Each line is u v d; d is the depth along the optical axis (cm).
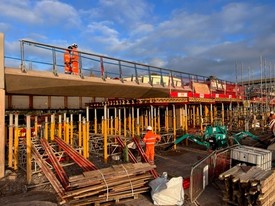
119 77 2033
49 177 1062
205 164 1077
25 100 2205
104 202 935
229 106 3300
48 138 1616
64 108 2489
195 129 2239
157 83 2519
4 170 1274
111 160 1586
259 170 935
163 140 2073
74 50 1694
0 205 937
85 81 1753
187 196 989
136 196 975
